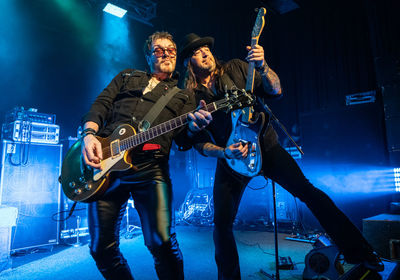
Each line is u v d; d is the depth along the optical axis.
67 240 5.07
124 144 1.65
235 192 2.11
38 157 4.57
